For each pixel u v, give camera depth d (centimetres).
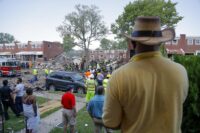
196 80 440
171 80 228
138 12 5422
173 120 226
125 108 228
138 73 226
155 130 224
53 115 1446
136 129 228
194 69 442
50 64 6191
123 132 236
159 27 241
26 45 9688
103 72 2747
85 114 1489
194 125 446
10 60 4478
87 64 5775
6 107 1307
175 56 469
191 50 7456
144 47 238
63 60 7938
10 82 3067
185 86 237
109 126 236
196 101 439
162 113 226
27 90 923
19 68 4312
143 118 224
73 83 2506
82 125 1209
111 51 9369
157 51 240
